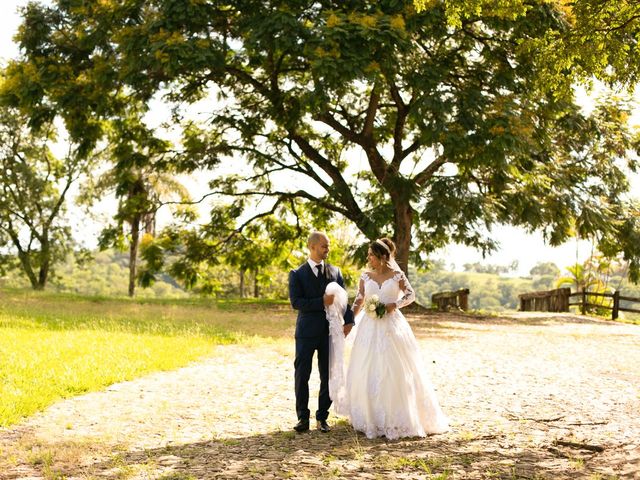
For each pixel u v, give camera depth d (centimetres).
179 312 2000
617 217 2708
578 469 540
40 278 4372
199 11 1991
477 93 2045
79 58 2381
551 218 2506
